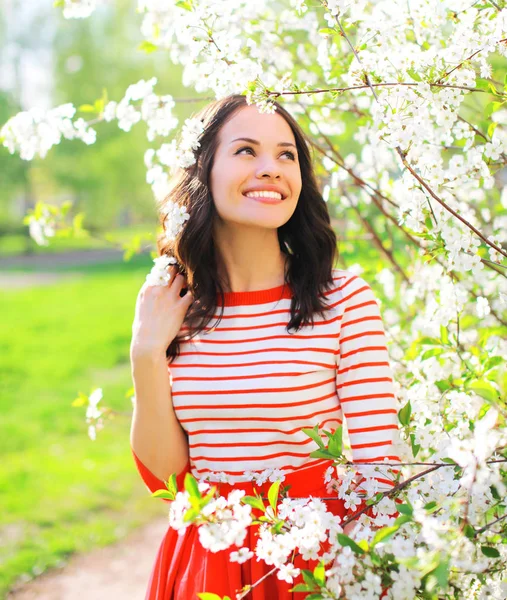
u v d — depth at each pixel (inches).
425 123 61.3
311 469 61.9
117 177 746.8
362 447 60.0
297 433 60.9
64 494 180.5
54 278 677.3
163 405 64.0
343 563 47.7
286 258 65.5
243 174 62.0
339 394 62.9
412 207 61.1
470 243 60.2
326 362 61.7
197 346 64.3
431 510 48.4
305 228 65.5
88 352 357.1
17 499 177.5
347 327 62.3
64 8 67.5
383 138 58.6
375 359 61.7
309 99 83.4
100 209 786.8
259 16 81.8
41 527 162.6
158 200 79.3
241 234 64.3
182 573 62.4
